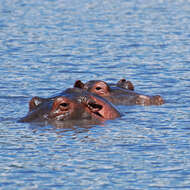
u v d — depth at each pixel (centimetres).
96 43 11775
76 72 8538
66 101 5088
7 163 3803
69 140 4362
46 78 7969
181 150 4097
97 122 5025
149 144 4259
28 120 5053
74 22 15562
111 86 6469
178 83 7462
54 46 11338
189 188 3341
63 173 3600
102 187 3359
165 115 5416
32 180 3478
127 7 19812
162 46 11294
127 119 5212
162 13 17962
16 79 7812
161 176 3541
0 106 5884
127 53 10425
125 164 3772
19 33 13325
